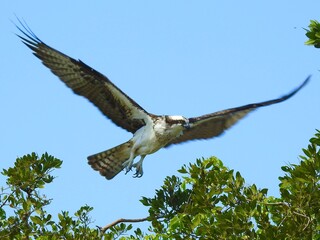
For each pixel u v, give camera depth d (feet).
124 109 51.29
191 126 52.65
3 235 46.96
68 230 46.16
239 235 39.34
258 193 41.70
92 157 53.57
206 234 40.47
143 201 46.24
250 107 52.49
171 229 42.29
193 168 44.06
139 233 47.75
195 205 43.86
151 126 51.55
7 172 49.32
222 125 53.88
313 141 40.70
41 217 48.16
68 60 48.26
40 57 47.88
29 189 49.85
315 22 42.63
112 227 48.32
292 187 40.22
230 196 41.86
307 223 38.88
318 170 39.86
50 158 50.06
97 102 50.55
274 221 40.32
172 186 46.16
